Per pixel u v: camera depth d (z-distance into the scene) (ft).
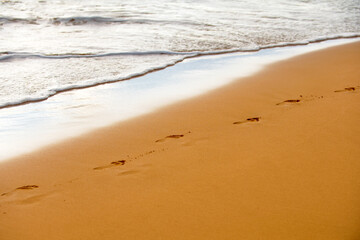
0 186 14.49
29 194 13.82
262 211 11.96
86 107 23.38
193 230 11.30
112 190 13.76
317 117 19.35
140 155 16.53
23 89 26.40
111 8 53.93
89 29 44.09
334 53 36.04
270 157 15.34
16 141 18.72
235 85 26.73
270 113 20.71
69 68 31.01
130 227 11.60
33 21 46.65
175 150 16.70
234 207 12.25
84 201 13.17
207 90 25.81
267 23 49.47
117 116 21.74
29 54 34.27
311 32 45.93
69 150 17.54
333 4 63.67
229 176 14.11
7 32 42.09
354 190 12.85
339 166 14.38
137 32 42.93
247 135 17.75
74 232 11.55
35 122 21.24
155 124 20.22
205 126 19.47
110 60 33.35
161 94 25.31
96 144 18.10
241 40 41.34
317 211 11.83
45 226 11.92
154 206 12.57
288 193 12.84
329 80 27.22
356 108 20.52
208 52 36.65
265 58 34.68
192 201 12.71
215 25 47.16
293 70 30.40
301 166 14.51
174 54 35.65
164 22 47.50
